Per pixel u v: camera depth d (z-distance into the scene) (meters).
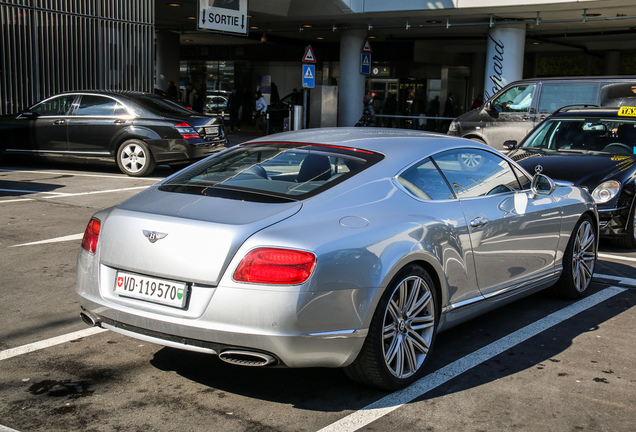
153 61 16.59
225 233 3.21
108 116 12.51
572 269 5.50
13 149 13.05
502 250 4.50
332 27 23.47
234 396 3.55
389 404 3.50
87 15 15.29
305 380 3.80
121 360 4.02
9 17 14.13
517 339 4.60
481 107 14.60
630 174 7.49
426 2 19.31
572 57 31.52
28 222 7.95
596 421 3.36
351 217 3.50
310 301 3.15
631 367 4.12
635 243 7.70
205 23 17.48
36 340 4.31
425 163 4.14
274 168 3.95
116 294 3.49
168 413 3.33
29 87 14.62
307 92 21.84
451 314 4.07
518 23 20.05
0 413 3.26
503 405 3.52
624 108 8.75
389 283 3.50
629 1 16.94
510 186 4.80
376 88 28.25
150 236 3.37
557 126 8.92
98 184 11.19
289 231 3.25
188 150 12.36
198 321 3.20
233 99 27.41
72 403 3.41
